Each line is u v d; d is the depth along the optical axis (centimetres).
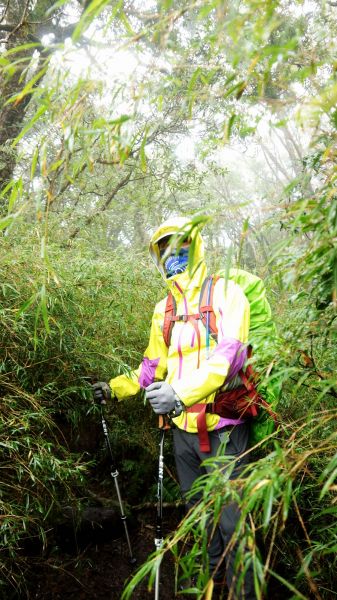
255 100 98
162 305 228
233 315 189
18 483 192
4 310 181
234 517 172
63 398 229
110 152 108
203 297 201
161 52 96
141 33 94
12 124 481
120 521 276
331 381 103
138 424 298
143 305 275
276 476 92
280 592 209
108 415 287
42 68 105
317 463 156
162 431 217
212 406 191
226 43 90
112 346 244
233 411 189
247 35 86
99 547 265
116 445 315
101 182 486
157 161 509
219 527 179
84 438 301
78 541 258
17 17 458
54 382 208
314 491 174
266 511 89
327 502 172
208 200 522
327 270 98
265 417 195
